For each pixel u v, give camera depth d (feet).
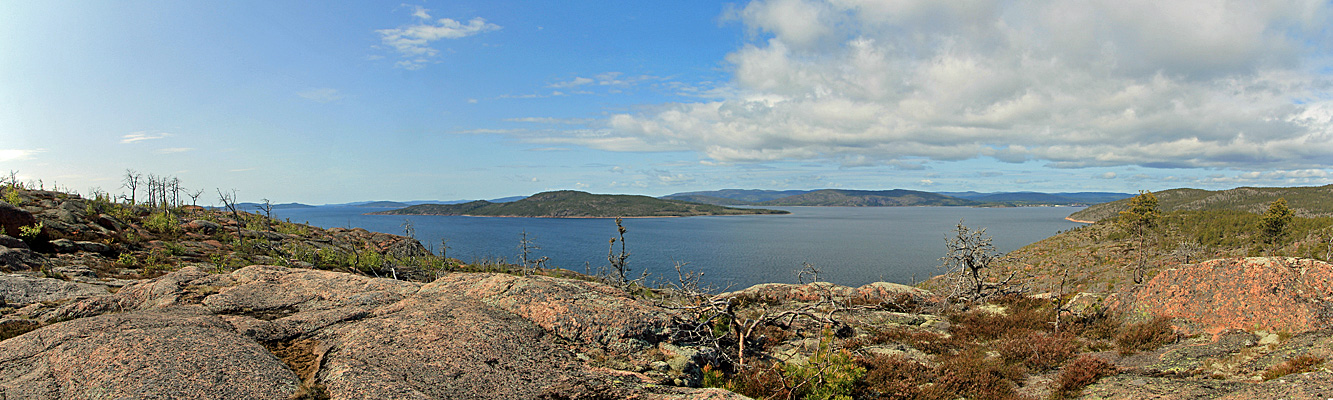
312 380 31.45
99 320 38.63
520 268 222.89
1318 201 642.63
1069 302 69.05
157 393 26.76
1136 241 270.67
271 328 40.27
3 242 97.86
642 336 43.93
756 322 48.62
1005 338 58.08
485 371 33.47
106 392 26.94
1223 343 45.70
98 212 161.07
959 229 86.79
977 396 41.42
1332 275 47.19
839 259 523.70
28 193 177.37
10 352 32.86
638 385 34.09
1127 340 51.29
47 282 64.75
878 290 84.28
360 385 29.37
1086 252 270.67
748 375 43.55
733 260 510.99
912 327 66.13
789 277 399.44
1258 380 37.47
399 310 46.34
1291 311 45.70
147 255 130.31
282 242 202.39
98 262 107.86
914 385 43.52
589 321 44.01
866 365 47.47
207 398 26.94
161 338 34.04
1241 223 294.46
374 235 282.97
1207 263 55.01
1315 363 37.09
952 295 81.10
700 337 47.73
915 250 616.80
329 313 44.50
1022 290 84.64
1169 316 53.36
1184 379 39.63
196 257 143.54
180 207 243.19
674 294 79.51
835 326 54.44
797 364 47.44
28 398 26.99
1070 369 43.80
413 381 30.86
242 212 256.93
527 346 38.96
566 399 31.01
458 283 56.13
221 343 34.37
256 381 29.58
